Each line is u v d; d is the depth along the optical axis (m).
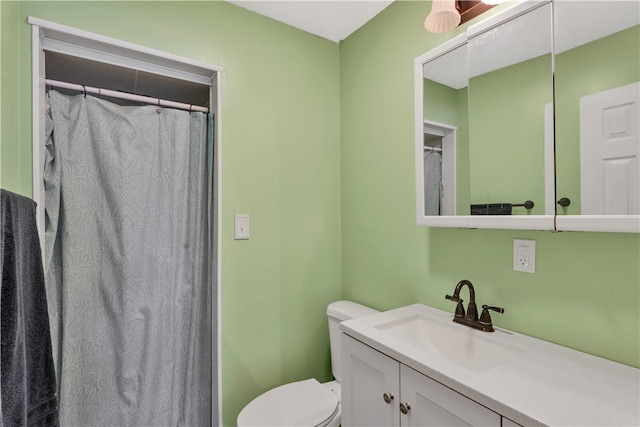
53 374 0.85
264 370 1.68
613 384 0.79
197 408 1.54
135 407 1.34
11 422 0.63
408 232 1.53
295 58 1.80
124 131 1.35
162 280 1.43
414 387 0.92
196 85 1.62
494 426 0.72
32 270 0.81
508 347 1.04
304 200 1.82
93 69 1.42
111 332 1.31
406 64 1.53
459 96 1.25
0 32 0.94
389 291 1.64
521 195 1.06
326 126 1.91
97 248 1.30
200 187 1.54
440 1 1.16
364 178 1.78
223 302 1.56
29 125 1.12
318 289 1.87
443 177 1.31
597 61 0.91
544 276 1.07
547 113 1.00
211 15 1.54
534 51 1.03
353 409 1.16
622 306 0.90
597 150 0.90
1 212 0.64
